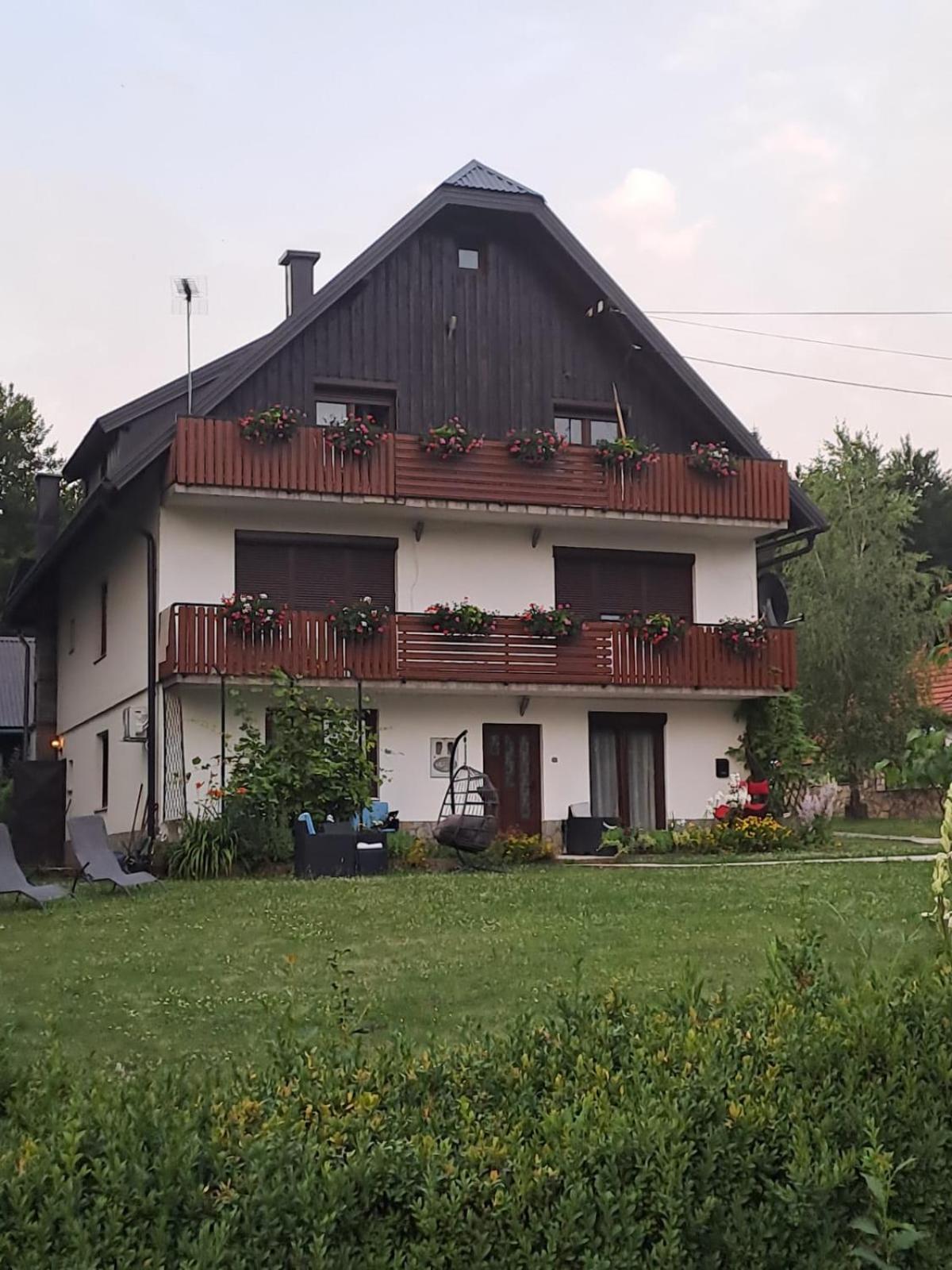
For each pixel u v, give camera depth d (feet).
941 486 183.32
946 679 129.90
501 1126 12.48
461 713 80.48
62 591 104.47
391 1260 10.97
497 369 82.79
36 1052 25.50
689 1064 13.76
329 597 78.79
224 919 42.34
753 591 88.07
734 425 86.07
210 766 72.59
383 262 80.84
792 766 84.38
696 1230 11.91
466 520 81.41
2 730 126.72
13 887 46.47
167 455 74.43
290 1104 12.42
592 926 39.96
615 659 80.94
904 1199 13.05
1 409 169.99
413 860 64.64
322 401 79.20
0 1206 10.48
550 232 82.33
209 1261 10.28
